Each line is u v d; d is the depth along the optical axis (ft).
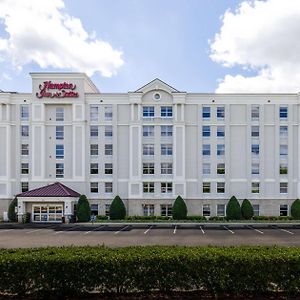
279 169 184.44
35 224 162.40
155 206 183.62
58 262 37.45
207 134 187.01
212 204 184.24
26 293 38.29
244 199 179.01
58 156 187.52
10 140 187.21
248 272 37.63
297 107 185.57
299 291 37.55
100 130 187.73
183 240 103.04
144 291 38.24
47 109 188.65
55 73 187.01
